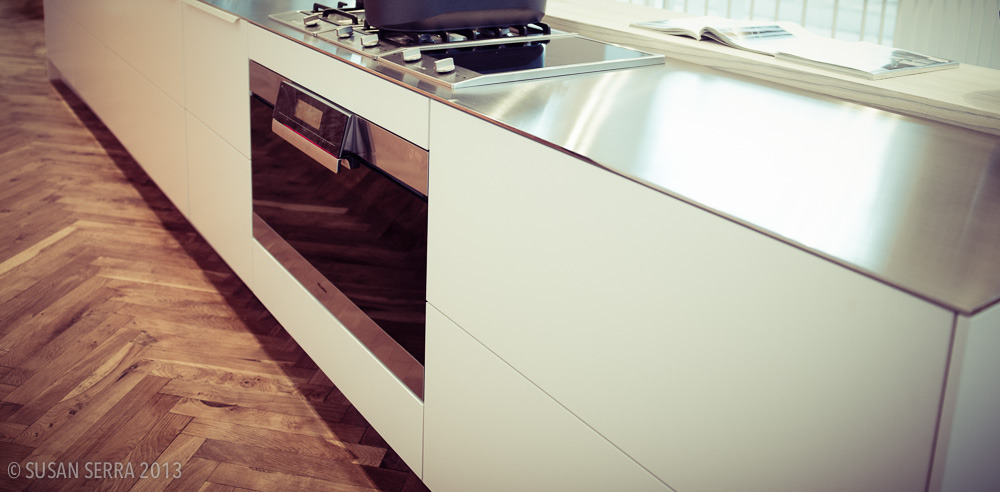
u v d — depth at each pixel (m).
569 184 0.99
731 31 1.63
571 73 1.42
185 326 2.18
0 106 3.93
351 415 1.84
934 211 0.84
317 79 1.59
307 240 1.75
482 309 1.22
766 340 0.78
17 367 1.95
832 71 1.39
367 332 1.57
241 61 1.93
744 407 0.83
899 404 0.68
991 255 0.72
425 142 1.27
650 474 0.97
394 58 1.44
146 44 2.58
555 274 1.05
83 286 2.35
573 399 1.07
